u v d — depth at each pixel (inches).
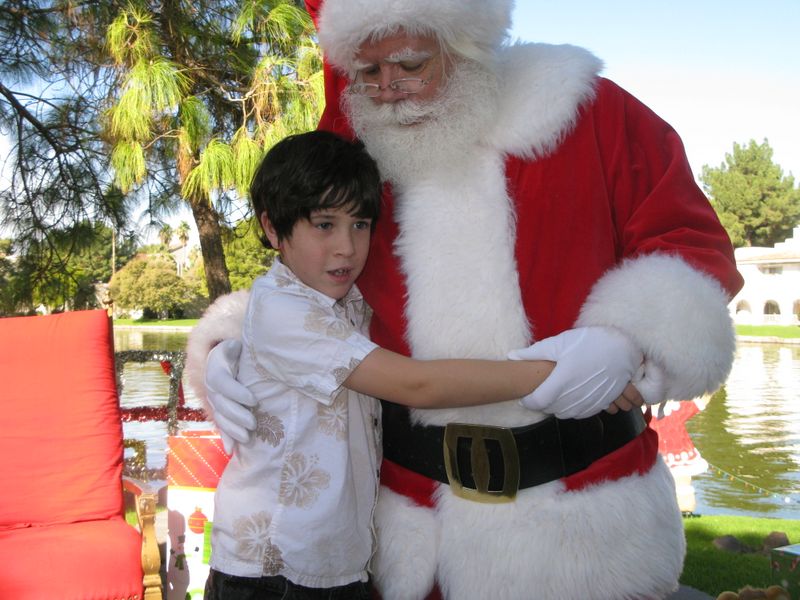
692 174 56.0
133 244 221.6
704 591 111.9
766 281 1294.3
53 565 84.7
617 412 53.6
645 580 51.6
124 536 92.7
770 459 236.7
